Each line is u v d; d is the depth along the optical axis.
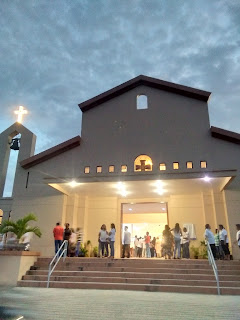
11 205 17.17
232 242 13.22
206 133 15.09
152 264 10.81
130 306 6.08
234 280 9.39
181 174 13.02
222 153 14.53
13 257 10.49
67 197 16.34
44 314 5.20
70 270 10.88
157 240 19.78
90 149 16.08
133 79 16.86
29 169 16.67
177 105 16.09
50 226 15.30
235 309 5.83
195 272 10.09
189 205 16.11
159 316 5.13
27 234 12.77
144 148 15.44
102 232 13.27
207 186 14.62
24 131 18.19
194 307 6.04
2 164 17.84
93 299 6.98
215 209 14.65
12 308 5.70
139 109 16.45
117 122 16.41
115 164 15.42
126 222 22.34
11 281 10.04
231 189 14.08
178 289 8.72
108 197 17.42
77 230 15.91
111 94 16.97
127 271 10.52
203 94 15.64
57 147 16.22
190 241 15.20
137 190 15.63
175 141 15.27
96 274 10.20
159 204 17.52
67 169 15.95
